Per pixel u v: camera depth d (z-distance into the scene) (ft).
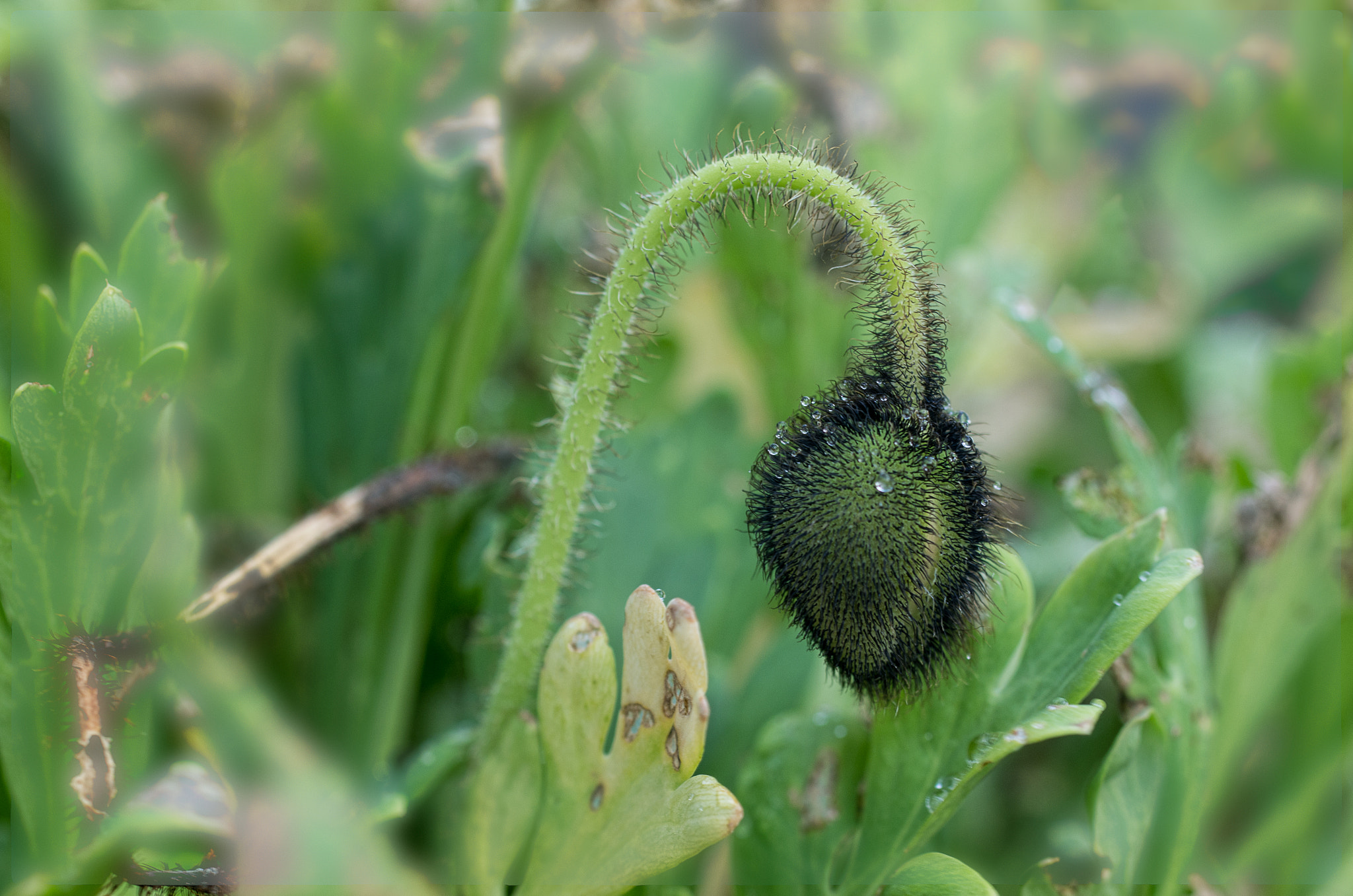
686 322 1.10
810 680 0.82
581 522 0.77
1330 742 0.84
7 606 0.72
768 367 0.94
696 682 0.70
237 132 0.87
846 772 0.75
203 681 0.76
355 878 0.73
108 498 0.73
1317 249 1.15
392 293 0.87
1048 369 1.19
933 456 0.70
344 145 0.87
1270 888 0.83
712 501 0.87
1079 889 0.73
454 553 0.85
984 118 1.01
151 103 0.87
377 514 0.78
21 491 0.72
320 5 0.86
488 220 0.83
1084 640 0.73
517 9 0.85
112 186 0.86
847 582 0.69
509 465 0.81
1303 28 1.09
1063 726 0.70
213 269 0.86
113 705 0.73
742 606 0.86
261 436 0.87
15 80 0.85
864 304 0.71
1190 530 0.81
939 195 1.00
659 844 0.71
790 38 0.95
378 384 0.86
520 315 0.94
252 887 0.72
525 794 0.73
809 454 0.70
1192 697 0.76
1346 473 0.82
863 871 0.73
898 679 0.70
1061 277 1.24
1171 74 1.14
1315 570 0.83
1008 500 0.72
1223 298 1.20
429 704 0.85
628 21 0.85
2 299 0.81
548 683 0.72
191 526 0.75
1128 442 0.80
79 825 0.72
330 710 0.84
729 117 0.93
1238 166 1.15
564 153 0.98
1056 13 1.13
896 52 1.01
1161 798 0.75
